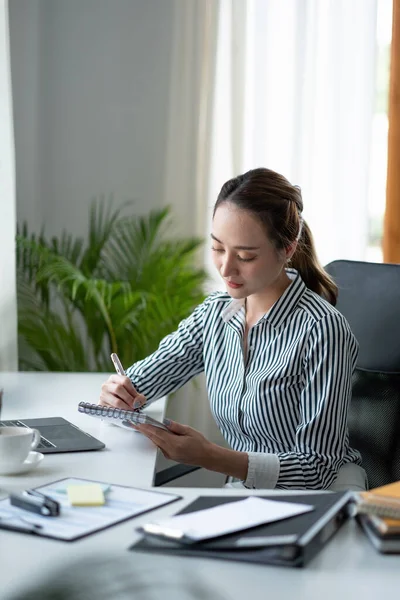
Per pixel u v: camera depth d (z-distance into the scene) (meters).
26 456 1.38
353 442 1.90
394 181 2.90
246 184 1.69
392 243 2.92
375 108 2.97
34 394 2.00
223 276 1.72
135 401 1.75
